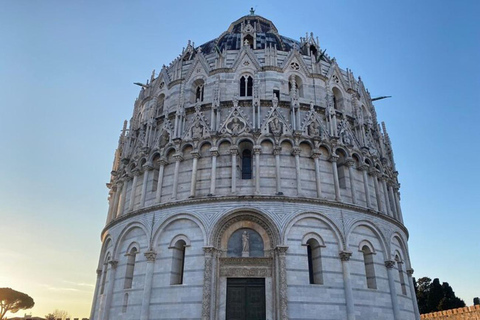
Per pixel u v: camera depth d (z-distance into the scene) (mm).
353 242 34281
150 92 48000
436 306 80938
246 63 42156
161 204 35281
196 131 37781
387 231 37625
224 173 35562
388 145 47219
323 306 30531
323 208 34281
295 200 33719
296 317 29672
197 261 32000
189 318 30047
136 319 32125
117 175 44656
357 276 33062
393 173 45531
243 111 38812
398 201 44469
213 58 44531
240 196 33344
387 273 35531
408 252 40781
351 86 45906
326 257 32531
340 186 37938
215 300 30656
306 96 41406
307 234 33031
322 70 45031
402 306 35594
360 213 35875
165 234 34375
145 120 44562
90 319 39250
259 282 31500
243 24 55250
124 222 38219
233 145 36156
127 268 35594
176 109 41625
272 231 32531
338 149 38469
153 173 38938
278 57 43812
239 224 33594
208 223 32969
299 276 31172
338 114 41156
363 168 38969
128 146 43938
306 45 47781
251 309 30594
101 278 40094
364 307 32094
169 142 38344
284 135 36688
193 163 36312
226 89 40844
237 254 32750
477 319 52781
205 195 34844
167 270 32656
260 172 35438
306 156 36906
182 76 44438
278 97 40406
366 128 43906
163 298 31656
